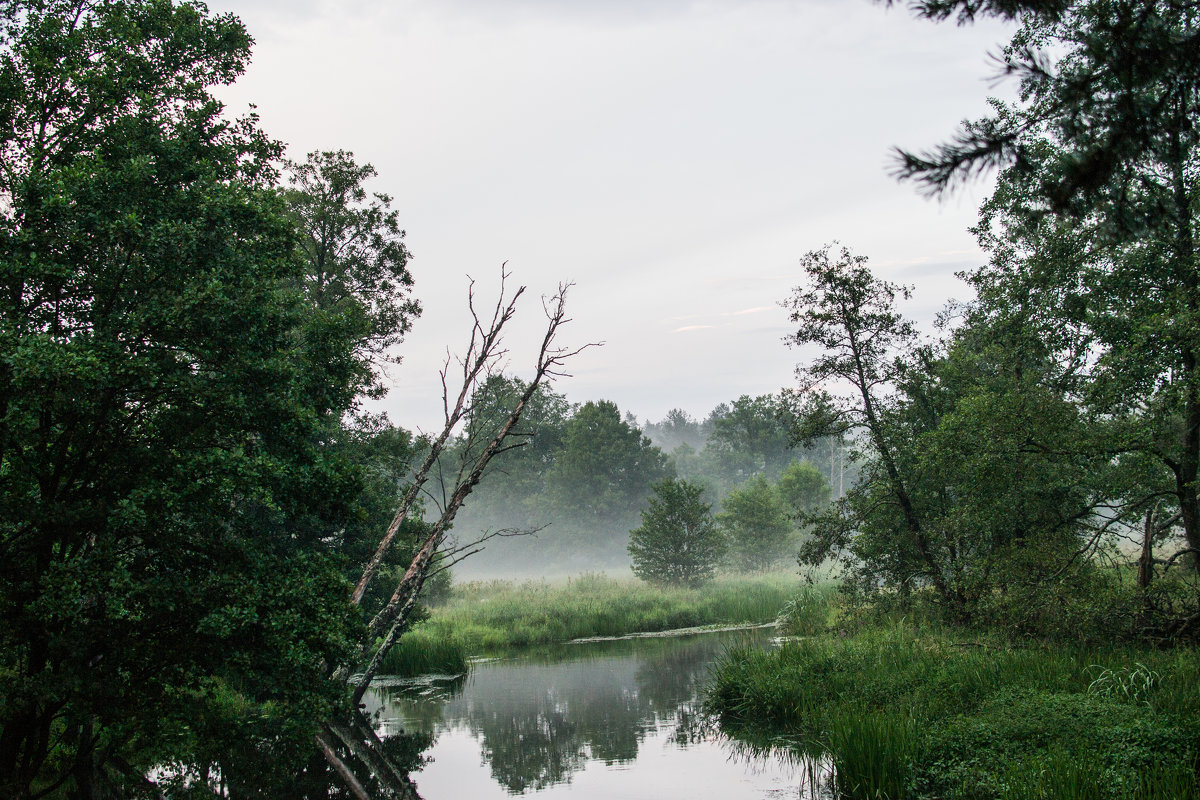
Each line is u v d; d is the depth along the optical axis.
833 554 25.11
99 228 9.82
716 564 47.12
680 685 21.11
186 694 10.47
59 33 11.76
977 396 18.59
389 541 18.83
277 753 13.72
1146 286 16.38
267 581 10.45
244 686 14.97
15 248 9.52
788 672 17.02
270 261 11.41
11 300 9.67
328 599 10.94
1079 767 9.42
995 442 17.45
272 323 10.88
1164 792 8.73
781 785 12.34
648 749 15.02
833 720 13.27
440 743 16.17
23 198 9.73
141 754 12.27
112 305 10.30
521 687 21.98
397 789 13.16
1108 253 16.22
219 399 10.02
